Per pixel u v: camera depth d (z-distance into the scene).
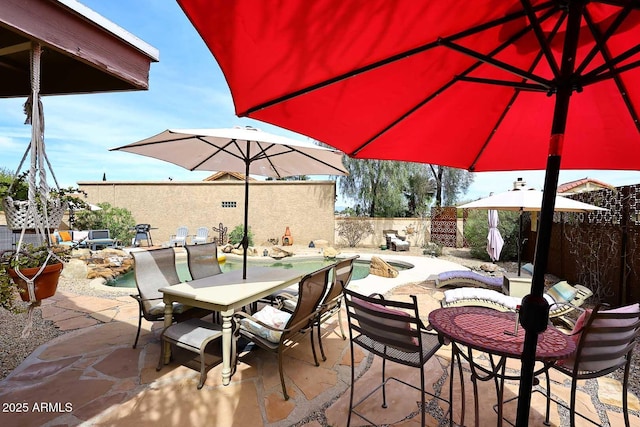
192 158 4.51
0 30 1.75
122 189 15.02
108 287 6.02
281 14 1.03
